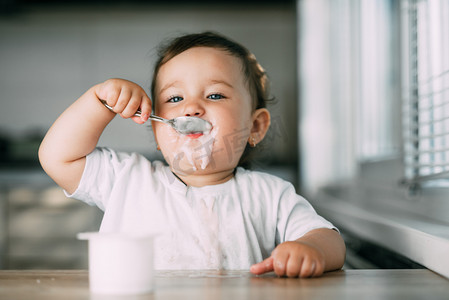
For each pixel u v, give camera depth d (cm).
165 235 90
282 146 364
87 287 62
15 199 299
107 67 375
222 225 91
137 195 93
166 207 92
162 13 376
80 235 60
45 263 296
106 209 92
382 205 163
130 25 376
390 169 156
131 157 98
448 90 111
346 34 217
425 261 83
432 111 132
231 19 379
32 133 372
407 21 147
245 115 98
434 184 124
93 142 90
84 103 88
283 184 98
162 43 121
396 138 152
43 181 301
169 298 55
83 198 94
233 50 102
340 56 229
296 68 366
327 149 256
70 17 374
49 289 60
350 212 155
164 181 95
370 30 189
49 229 298
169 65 97
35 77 375
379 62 175
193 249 89
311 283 64
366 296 56
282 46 379
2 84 374
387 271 76
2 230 297
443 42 123
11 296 56
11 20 372
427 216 123
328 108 254
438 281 67
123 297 56
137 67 376
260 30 379
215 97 94
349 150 214
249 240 91
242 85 99
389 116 163
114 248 58
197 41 100
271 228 93
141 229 90
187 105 92
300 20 314
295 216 93
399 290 60
